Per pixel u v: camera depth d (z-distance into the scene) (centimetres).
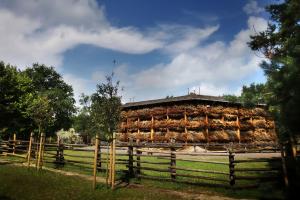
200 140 3594
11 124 3123
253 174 1450
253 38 1427
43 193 1128
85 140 6078
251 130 4059
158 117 4031
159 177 1390
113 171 1234
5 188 1197
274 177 1161
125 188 1238
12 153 2464
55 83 7006
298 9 763
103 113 1398
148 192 1159
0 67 3134
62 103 6322
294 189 1038
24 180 1385
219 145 1780
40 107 2330
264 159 1202
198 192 1148
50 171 1689
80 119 6444
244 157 2416
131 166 1491
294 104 595
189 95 3828
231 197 1062
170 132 3831
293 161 1070
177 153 1365
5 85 3108
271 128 4231
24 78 3569
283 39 1266
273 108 796
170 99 3953
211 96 3928
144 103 4247
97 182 1362
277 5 1216
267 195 1041
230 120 3925
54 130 6284
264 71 736
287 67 654
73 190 1185
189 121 3741
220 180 1219
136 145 1496
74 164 1856
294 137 719
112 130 1385
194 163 1928
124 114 4538
